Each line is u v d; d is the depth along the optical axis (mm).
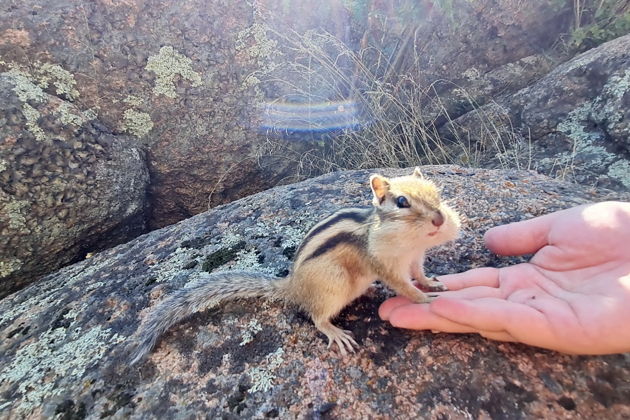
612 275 197
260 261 299
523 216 290
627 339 176
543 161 436
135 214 458
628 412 179
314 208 344
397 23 536
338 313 248
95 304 297
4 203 377
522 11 525
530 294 215
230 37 486
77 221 416
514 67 541
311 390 211
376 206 246
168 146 480
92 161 422
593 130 432
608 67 435
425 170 376
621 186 384
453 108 546
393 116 536
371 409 198
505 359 203
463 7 524
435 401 195
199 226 361
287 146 529
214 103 486
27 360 266
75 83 427
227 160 507
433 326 213
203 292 257
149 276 311
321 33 528
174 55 464
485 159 483
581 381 191
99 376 241
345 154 534
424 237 225
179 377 230
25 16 405
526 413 185
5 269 394
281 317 251
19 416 230
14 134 381
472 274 241
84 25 427
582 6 531
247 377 223
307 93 514
